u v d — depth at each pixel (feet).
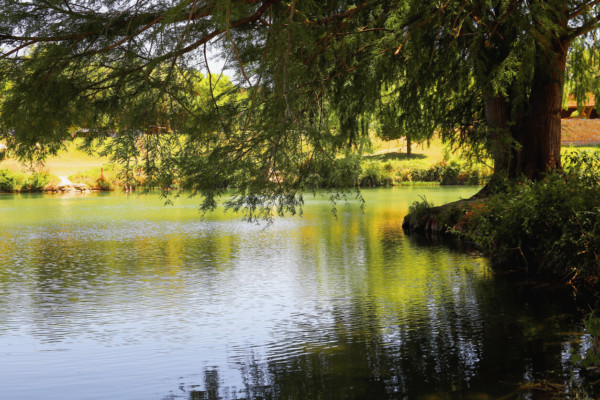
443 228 56.34
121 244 53.62
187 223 71.26
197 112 20.39
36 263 43.80
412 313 28.02
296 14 19.19
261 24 21.47
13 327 26.89
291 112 17.67
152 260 44.78
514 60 30.96
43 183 143.13
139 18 19.70
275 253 47.60
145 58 20.15
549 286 32.55
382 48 29.14
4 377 20.63
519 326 25.13
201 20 18.94
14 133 19.15
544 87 49.73
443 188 132.87
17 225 70.23
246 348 23.44
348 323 26.66
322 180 17.57
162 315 28.73
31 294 33.55
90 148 20.52
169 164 19.72
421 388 18.71
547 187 34.81
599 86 48.73
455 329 25.08
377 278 36.70
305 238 56.54
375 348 22.93
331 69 27.99
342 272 38.99
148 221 74.13
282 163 17.33
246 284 35.65
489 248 41.68
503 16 28.55
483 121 55.67
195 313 29.01
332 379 19.77
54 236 59.72
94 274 39.37
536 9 27.50
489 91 33.81
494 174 51.42
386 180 144.56
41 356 22.88
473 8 27.76
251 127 18.08
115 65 20.18
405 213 80.53
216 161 17.85
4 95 19.17
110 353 23.15
